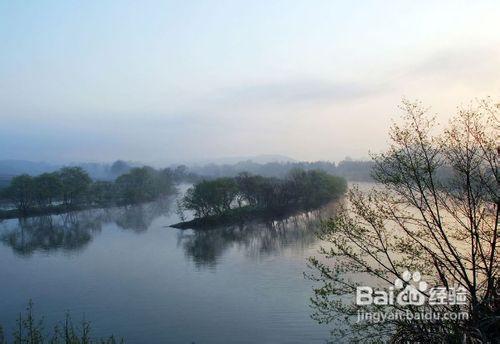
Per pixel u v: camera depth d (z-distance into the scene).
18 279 58.41
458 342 12.45
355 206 16.80
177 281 55.88
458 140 14.88
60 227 114.81
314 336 35.44
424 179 15.42
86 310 45.06
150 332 38.50
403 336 14.48
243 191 127.44
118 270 63.06
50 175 153.88
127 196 179.38
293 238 84.69
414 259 15.91
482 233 14.77
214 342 35.94
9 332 38.16
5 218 136.12
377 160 16.50
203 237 92.38
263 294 48.41
